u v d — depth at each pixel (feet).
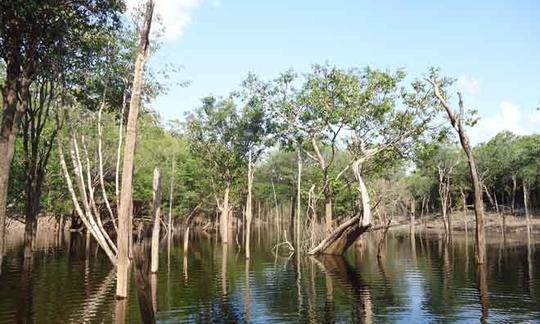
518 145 253.24
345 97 123.44
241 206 277.85
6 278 79.41
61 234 188.65
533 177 235.40
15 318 52.34
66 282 75.77
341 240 123.34
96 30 71.46
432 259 112.06
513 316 53.67
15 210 132.36
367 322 52.06
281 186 253.03
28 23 61.52
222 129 187.52
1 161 61.46
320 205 167.02
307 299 64.85
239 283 78.74
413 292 69.21
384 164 139.74
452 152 223.10
